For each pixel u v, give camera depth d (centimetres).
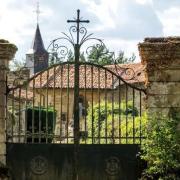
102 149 1444
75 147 1426
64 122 3206
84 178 1440
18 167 1448
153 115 1412
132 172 1434
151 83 1425
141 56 1428
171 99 1417
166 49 1407
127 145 1441
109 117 2169
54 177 1446
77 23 1441
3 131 1438
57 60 1470
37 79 3106
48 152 1452
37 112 2088
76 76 1433
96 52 1476
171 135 1380
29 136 1477
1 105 1437
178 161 1380
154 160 1388
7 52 1431
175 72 1421
